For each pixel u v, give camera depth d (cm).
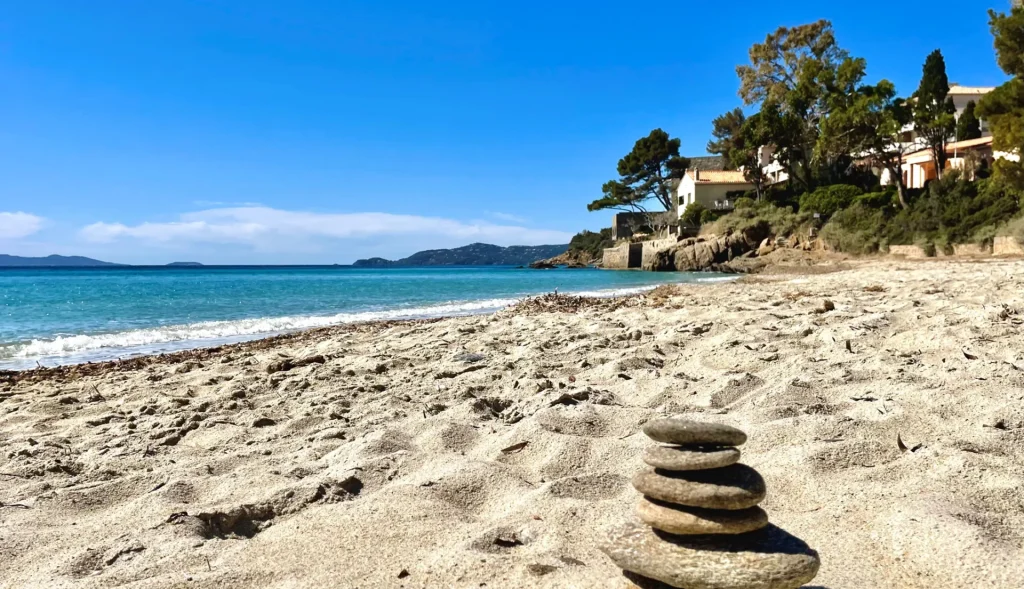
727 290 1923
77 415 648
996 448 378
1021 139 3089
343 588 270
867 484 347
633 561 241
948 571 263
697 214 6788
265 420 562
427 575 280
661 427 249
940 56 5466
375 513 343
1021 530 292
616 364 693
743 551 229
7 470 456
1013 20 3219
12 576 296
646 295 1927
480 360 819
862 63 4944
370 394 653
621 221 8812
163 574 287
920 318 811
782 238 5253
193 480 409
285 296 2986
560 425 476
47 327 1695
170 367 916
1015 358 579
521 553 298
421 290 3397
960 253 3709
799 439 416
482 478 388
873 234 4441
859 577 266
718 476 242
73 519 367
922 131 4678
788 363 635
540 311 1515
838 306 1078
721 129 8000
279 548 310
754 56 6456
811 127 5550
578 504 343
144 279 6188
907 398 479
